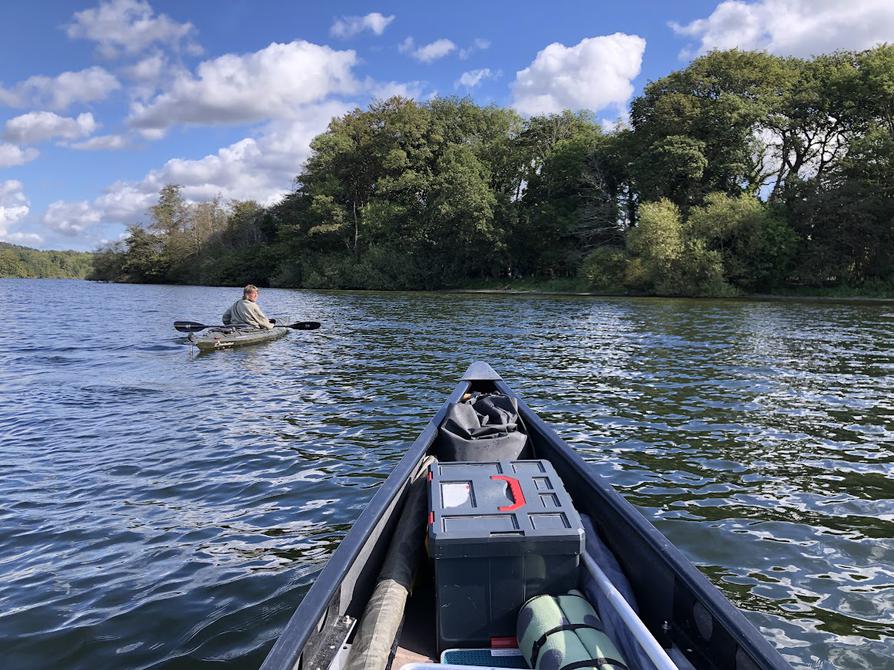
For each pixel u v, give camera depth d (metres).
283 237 56.41
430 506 2.33
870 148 29.84
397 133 49.75
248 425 6.47
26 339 13.69
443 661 2.16
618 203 39.12
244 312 13.74
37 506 4.38
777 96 33.38
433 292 41.28
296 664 1.64
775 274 31.67
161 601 3.14
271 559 3.60
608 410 7.14
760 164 36.22
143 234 67.75
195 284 65.00
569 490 3.45
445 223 43.38
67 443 5.84
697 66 35.50
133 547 3.76
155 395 7.93
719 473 5.04
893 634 2.87
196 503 4.44
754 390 8.21
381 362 10.62
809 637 2.85
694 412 7.05
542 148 46.03
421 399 7.69
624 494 4.58
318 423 6.55
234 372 9.62
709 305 25.20
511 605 2.22
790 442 5.89
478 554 2.17
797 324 16.95
